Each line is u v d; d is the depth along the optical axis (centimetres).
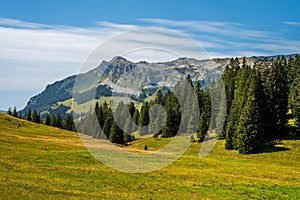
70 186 3441
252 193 3678
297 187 4031
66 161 4747
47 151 5534
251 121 7969
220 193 3625
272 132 8888
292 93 9406
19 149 5575
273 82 9125
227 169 5169
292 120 9931
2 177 3512
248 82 9838
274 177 4647
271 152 7831
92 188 3450
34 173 3894
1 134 7488
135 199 3158
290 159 7244
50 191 3114
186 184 3941
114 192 3362
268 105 8812
